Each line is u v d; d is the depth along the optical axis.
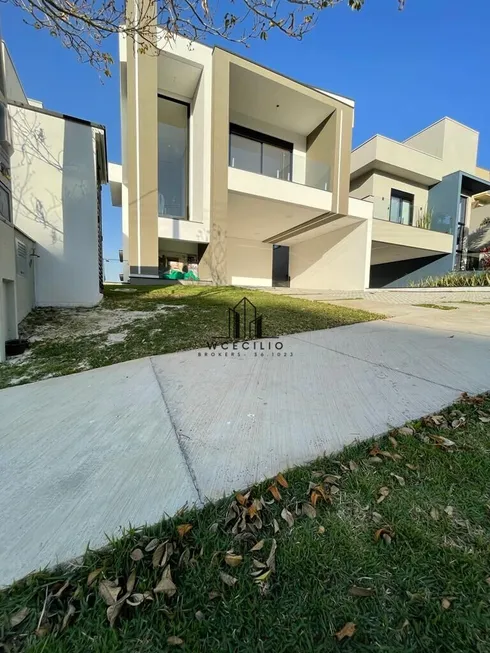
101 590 1.00
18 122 5.56
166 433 1.93
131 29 3.13
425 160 15.16
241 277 16.27
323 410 2.20
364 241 13.15
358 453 1.69
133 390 2.60
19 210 5.70
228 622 0.92
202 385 2.69
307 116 12.41
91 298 6.24
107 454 1.72
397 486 1.45
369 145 14.17
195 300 7.11
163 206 10.92
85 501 1.37
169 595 0.99
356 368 3.04
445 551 1.12
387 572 1.05
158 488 1.45
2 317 3.40
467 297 9.34
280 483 1.47
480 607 0.94
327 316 5.73
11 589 1.01
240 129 12.34
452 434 1.86
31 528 1.23
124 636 0.89
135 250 9.57
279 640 0.88
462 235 16.56
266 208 11.98
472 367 3.01
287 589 1.01
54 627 0.92
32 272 5.63
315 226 14.16
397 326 5.00
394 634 0.88
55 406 2.32
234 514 1.30
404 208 15.80
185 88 10.66
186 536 1.20
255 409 2.23
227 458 1.67
